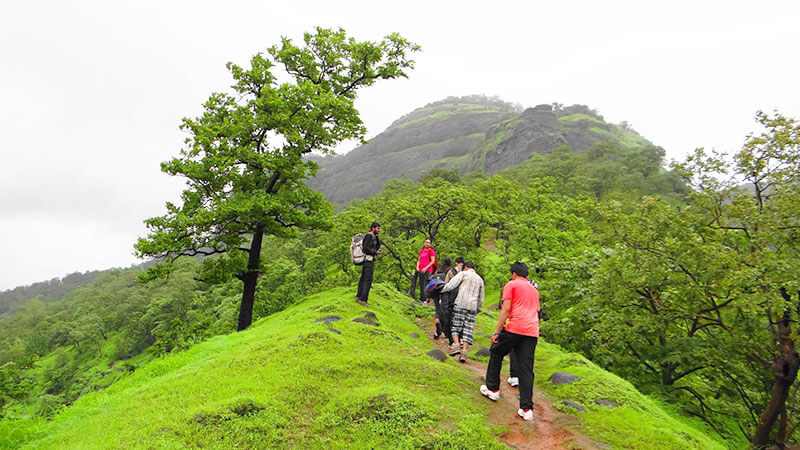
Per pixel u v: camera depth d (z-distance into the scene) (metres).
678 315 11.42
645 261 10.94
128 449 3.91
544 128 175.50
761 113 10.22
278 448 3.97
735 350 10.63
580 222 31.14
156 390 5.76
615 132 198.75
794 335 8.66
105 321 84.44
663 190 72.62
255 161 14.38
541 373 7.64
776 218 9.45
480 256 31.25
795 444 10.37
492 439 4.48
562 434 5.04
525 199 45.66
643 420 5.46
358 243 11.93
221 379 5.74
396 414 4.61
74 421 5.49
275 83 15.96
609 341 12.34
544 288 16.52
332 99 14.71
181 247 13.40
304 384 5.38
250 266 15.29
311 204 15.77
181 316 65.94
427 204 28.86
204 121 15.26
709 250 9.70
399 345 8.12
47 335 89.44
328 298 13.45
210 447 3.90
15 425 5.65
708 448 5.24
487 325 11.98
